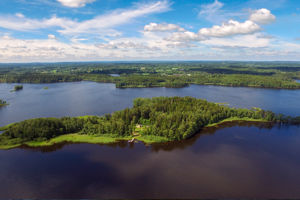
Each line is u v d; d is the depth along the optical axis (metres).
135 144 138.75
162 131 145.38
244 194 92.31
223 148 134.75
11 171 107.69
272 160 120.69
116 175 105.06
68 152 127.69
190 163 116.44
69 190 94.06
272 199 89.81
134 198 89.50
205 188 95.69
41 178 102.31
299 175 106.56
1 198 88.62
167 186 96.75
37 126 142.50
